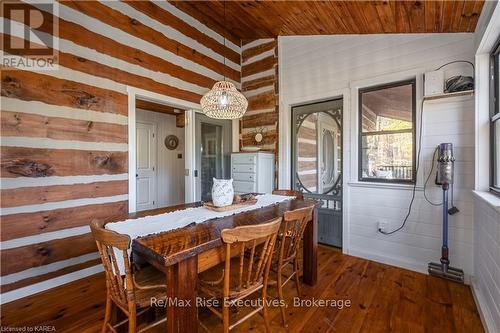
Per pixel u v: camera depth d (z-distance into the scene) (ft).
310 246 7.52
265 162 12.03
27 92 6.95
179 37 10.94
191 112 11.80
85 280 7.94
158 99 10.14
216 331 5.64
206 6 11.07
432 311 6.26
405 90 8.87
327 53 10.69
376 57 9.36
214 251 4.69
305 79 11.44
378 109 9.50
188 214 6.23
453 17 6.90
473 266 7.41
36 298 6.91
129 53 9.19
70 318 6.08
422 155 8.36
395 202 8.97
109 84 8.63
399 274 8.29
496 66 6.54
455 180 7.74
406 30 8.43
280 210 6.66
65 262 7.71
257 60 13.41
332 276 8.18
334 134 10.86
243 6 10.28
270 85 12.84
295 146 12.12
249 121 13.73
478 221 6.79
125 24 9.08
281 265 5.79
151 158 17.10
